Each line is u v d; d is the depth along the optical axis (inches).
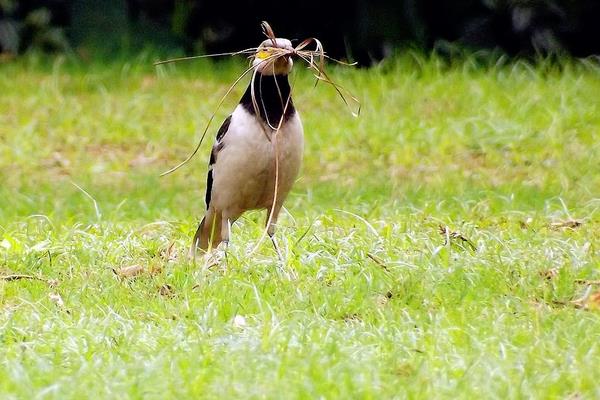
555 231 467.8
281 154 412.5
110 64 914.7
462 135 690.2
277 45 404.5
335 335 326.0
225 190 423.2
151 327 342.3
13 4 952.9
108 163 678.5
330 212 502.9
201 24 954.7
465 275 389.4
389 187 585.3
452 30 919.0
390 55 898.1
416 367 301.6
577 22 890.1
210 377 295.6
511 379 292.4
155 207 556.4
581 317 344.5
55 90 837.2
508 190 567.8
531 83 784.9
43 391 283.1
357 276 389.7
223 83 867.4
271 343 317.4
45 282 398.0
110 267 413.1
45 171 664.4
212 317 347.6
